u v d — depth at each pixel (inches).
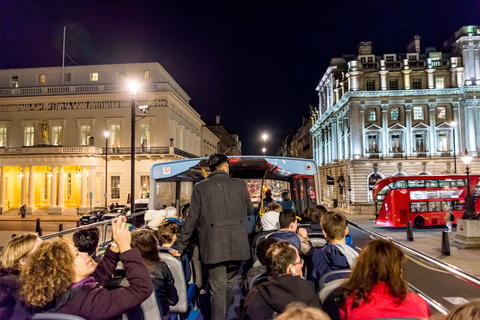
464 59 1614.2
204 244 147.1
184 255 182.4
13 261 93.7
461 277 103.4
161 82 1633.9
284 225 171.9
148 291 89.3
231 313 178.9
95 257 163.2
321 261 134.8
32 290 80.0
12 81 1743.4
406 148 1592.0
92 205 1480.1
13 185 1633.9
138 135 1603.1
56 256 85.6
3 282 82.5
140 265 92.1
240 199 152.5
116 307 85.7
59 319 79.2
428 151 1589.6
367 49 1742.1
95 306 84.5
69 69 1711.4
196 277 197.8
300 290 96.7
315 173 257.3
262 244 134.6
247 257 149.1
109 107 1624.0
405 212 930.7
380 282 93.9
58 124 1644.9
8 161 1545.3
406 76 1637.6
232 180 154.6
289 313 55.7
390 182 958.4
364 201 1560.0
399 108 1635.1
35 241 100.7
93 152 1509.6
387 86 1654.8
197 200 149.9
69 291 87.6
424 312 93.8
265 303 100.2
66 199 1552.7
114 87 1642.5
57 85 1659.7
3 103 1674.5
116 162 1577.3
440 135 1620.3
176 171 257.8
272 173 338.3
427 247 635.5
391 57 1721.2
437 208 933.8
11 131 1659.7
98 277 107.3
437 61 1646.2
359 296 93.7
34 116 1656.0
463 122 1587.1
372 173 1577.3
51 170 1545.3
